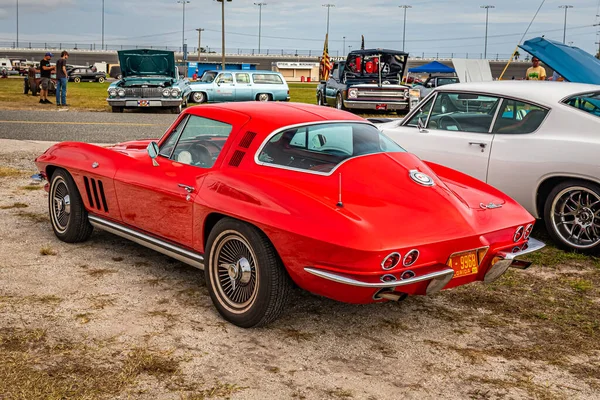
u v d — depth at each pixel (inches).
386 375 126.1
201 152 165.2
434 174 159.5
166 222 168.1
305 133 154.8
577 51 323.0
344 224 128.0
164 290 169.8
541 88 226.8
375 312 160.7
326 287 131.6
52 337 136.4
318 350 136.7
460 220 140.1
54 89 1006.4
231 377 122.0
